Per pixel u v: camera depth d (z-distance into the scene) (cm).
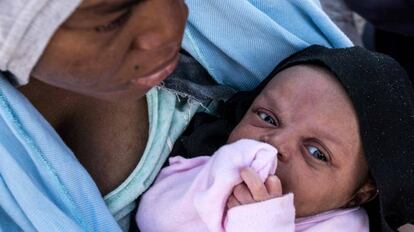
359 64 110
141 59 71
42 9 64
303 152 107
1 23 64
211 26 112
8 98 82
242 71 121
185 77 116
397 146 109
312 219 111
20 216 87
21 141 85
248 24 113
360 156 109
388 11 167
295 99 109
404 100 111
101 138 102
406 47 178
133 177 104
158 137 106
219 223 98
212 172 100
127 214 107
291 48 119
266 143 103
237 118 116
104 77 71
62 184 90
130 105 104
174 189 104
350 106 107
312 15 121
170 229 104
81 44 67
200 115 113
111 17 66
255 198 97
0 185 85
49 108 96
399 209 115
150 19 68
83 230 90
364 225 116
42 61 68
